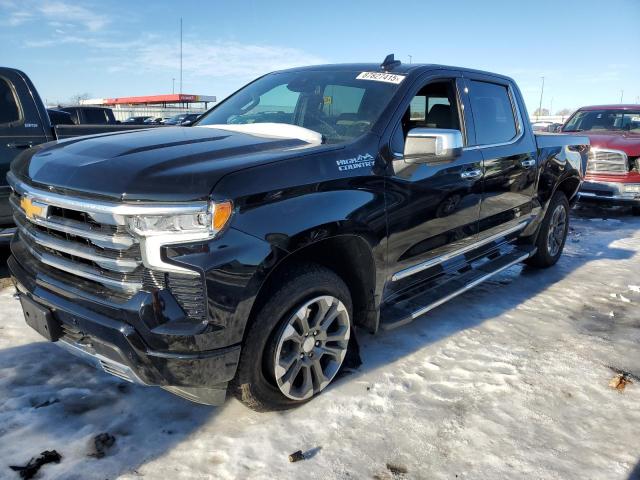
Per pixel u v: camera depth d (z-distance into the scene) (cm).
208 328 225
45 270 265
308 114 347
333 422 271
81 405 278
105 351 237
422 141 296
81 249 238
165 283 223
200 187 220
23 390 289
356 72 370
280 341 257
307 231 250
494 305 451
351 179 279
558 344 378
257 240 232
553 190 515
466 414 284
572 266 584
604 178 898
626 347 378
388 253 308
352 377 314
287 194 247
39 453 239
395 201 305
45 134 507
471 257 417
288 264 265
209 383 233
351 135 313
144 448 246
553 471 243
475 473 240
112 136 303
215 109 415
